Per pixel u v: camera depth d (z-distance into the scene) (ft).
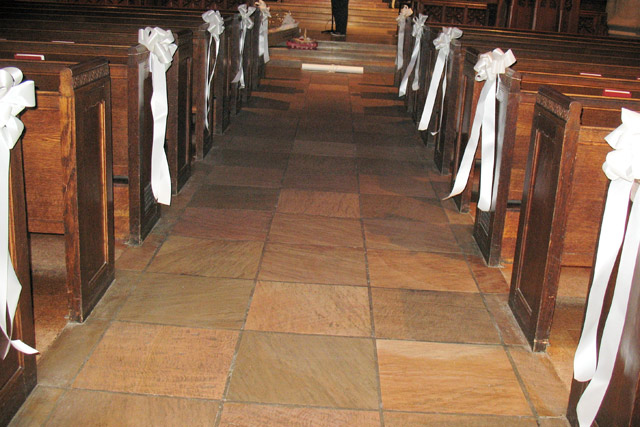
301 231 12.90
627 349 6.42
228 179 15.70
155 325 9.27
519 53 16.31
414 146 19.62
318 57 34.04
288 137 19.83
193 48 15.98
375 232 13.09
